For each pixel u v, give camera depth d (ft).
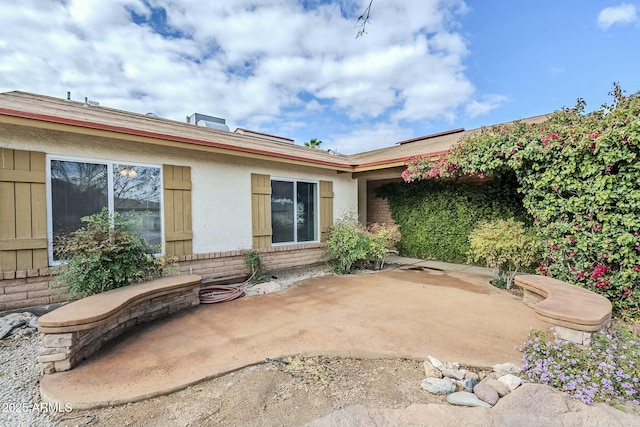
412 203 33.58
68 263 13.76
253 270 23.26
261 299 17.88
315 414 7.64
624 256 14.32
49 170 15.55
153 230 19.35
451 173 22.62
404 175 25.49
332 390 8.73
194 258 20.86
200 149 19.75
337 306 16.39
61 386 8.79
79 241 13.58
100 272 13.69
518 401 7.61
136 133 16.99
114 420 7.55
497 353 10.80
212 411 7.82
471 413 7.40
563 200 16.29
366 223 38.68
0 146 14.29
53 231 15.70
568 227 16.05
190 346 11.50
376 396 8.45
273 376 9.46
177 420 7.49
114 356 10.71
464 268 27.50
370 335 12.41
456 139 32.22
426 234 32.32
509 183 26.32
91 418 7.65
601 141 14.20
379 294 18.81
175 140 18.54
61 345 9.58
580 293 13.26
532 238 18.83
